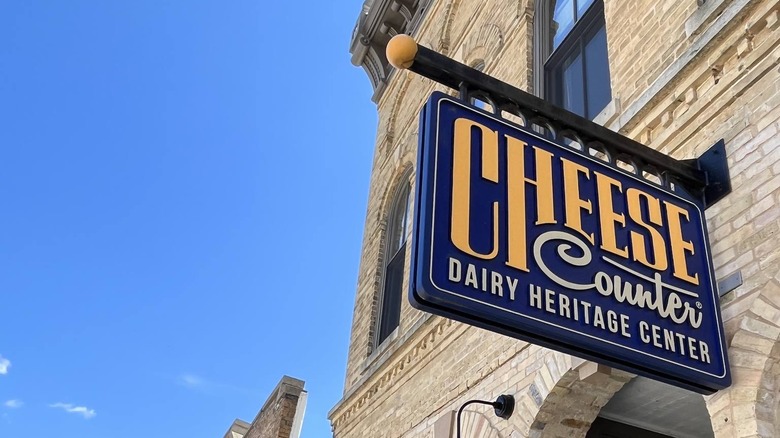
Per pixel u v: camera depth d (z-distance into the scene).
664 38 5.07
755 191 3.77
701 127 4.32
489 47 8.80
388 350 8.25
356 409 8.88
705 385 3.43
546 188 3.55
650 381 4.88
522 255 3.29
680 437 5.70
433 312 3.10
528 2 8.01
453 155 3.42
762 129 3.86
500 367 5.83
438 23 10.95
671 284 3.57
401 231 10.26
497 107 3.72
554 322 3.17
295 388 13.27
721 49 4.23
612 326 3.29
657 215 3.78
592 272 3.40
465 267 3.14
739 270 3.70
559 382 4.92
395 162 10.88
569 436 5.07
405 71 11.73
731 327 3.61
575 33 7.14
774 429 3.29
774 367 3.38
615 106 5.30
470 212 3.29
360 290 10.62
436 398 6.79
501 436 5.44
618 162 5.08
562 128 3.86
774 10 3.92
